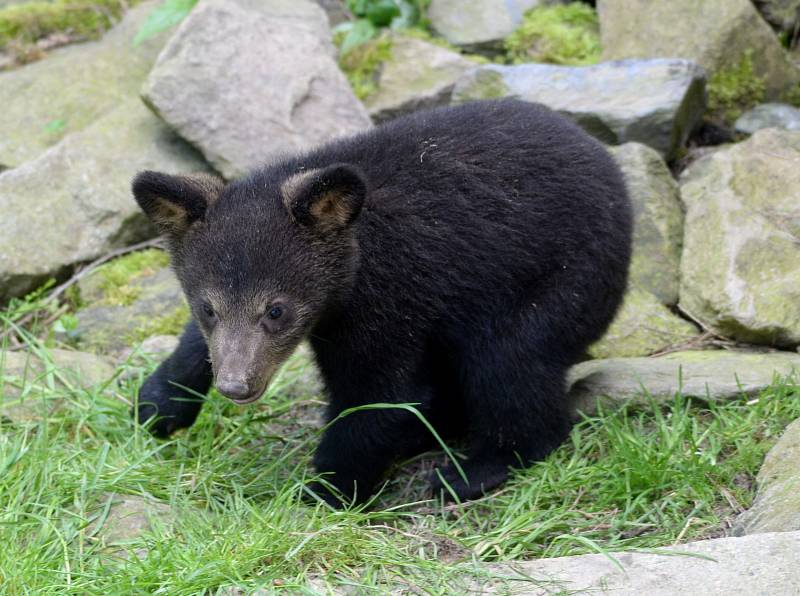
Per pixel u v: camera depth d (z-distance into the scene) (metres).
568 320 9.72
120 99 15.65
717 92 14.76
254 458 9.94
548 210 9.62
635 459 8.91
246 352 8.57
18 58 16.59
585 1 17.05
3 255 13.07
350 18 17.38
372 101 15.31
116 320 12.68
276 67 14.44
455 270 9.45
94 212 13.63
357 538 7.93
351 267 9.09
